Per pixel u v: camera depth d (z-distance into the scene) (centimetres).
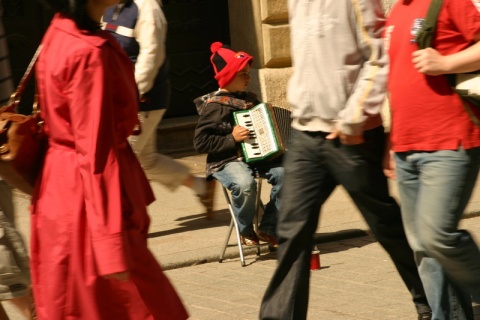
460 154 838
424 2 846
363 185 904
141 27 1244
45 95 742
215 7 2220
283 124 1335
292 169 916
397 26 866
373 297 1130
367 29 865
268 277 1252
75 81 716
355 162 890
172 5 2189
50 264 742
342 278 1221
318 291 1168
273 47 2100
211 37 2225
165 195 1772
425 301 975
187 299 1163
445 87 836
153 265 769
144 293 762
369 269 1257
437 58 825
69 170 738
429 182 849
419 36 832
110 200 719
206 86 2236
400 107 861
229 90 1355
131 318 752
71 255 737
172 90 2209
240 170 1312
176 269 1312
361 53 874
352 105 862
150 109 1245
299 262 916
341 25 869
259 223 1380
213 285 1224
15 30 2069
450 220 845
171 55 2200
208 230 1494
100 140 718
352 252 1354
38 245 759
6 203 907
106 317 744
